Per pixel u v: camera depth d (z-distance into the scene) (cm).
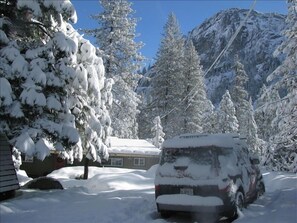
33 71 1175
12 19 1309
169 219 969
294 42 1938
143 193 1355
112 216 914
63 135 1237
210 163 905
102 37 3544
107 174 1945
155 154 3459
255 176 1155
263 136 6944
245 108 6594
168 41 5156
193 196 895
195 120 4972
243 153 1129
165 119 4900
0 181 1130
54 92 1266
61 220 874
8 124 1181
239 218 902
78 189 1384
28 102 1136
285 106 1991
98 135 1609
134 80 3662
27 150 1115
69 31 1444
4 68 1145
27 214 938
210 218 963
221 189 879
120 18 3569
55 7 1251
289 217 884
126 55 3553
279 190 1400
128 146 3534
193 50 5350
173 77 4972
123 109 3628
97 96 1480
